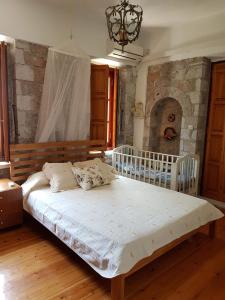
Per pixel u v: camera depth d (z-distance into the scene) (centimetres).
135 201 280
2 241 282
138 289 213
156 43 452
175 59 428
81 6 350
